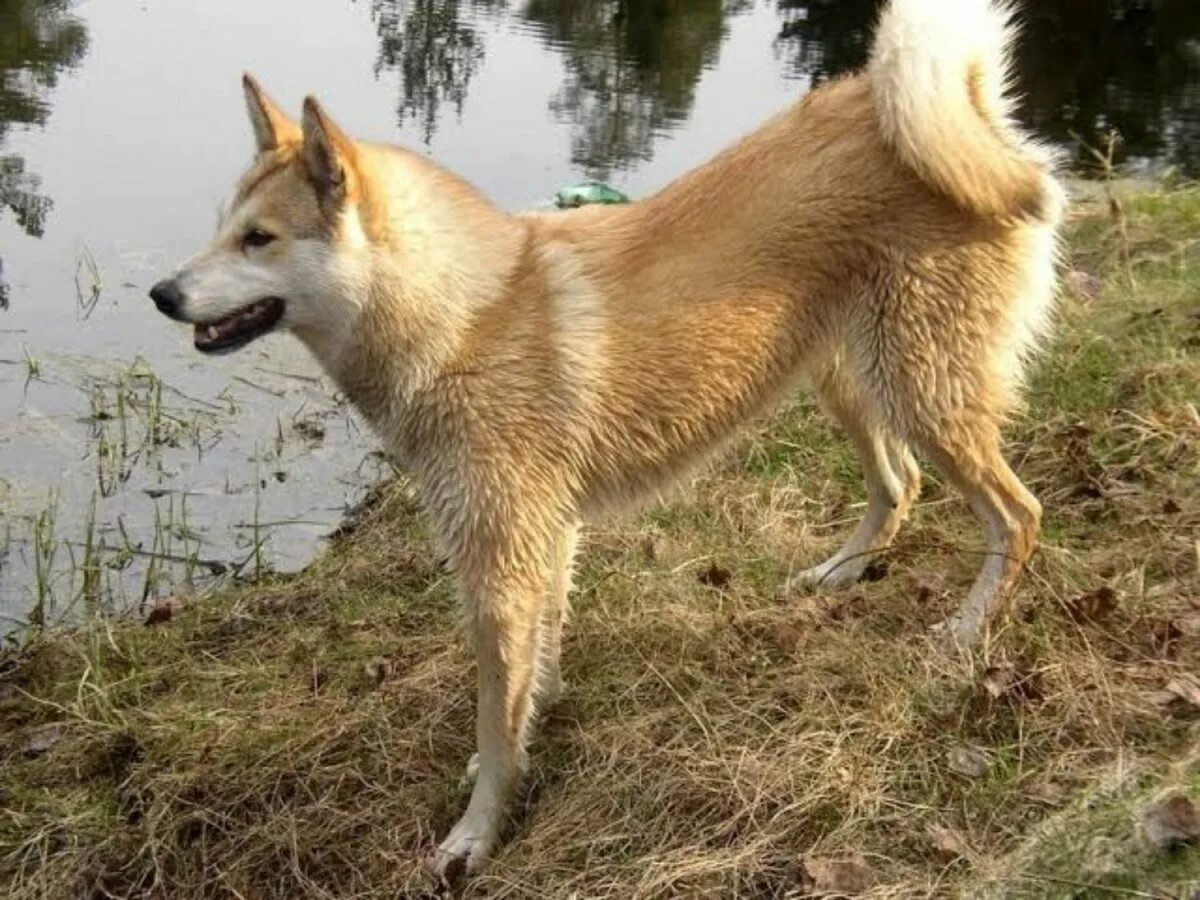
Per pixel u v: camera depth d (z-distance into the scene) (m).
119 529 2.11
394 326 1.38
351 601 1.87
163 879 1.43
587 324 1.42
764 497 1.93
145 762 1.56
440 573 1.90
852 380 1.60
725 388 1.50
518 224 1.46
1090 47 4.95
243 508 2.18
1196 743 1.29
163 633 1.83
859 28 5.44
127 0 5.43
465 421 1.39
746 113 4.13
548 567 1.45
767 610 1.63
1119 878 1.15
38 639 1.85
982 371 1.50
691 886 1.25
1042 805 1.26
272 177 1.39
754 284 1.47
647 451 1.49
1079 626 1.49
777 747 1.39
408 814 1.47
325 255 1.37
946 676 1.44
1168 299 2.20
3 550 2.06
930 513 1.83
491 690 1.42
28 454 2.29
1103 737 1.33
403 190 1.39
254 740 1.57
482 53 4.89
